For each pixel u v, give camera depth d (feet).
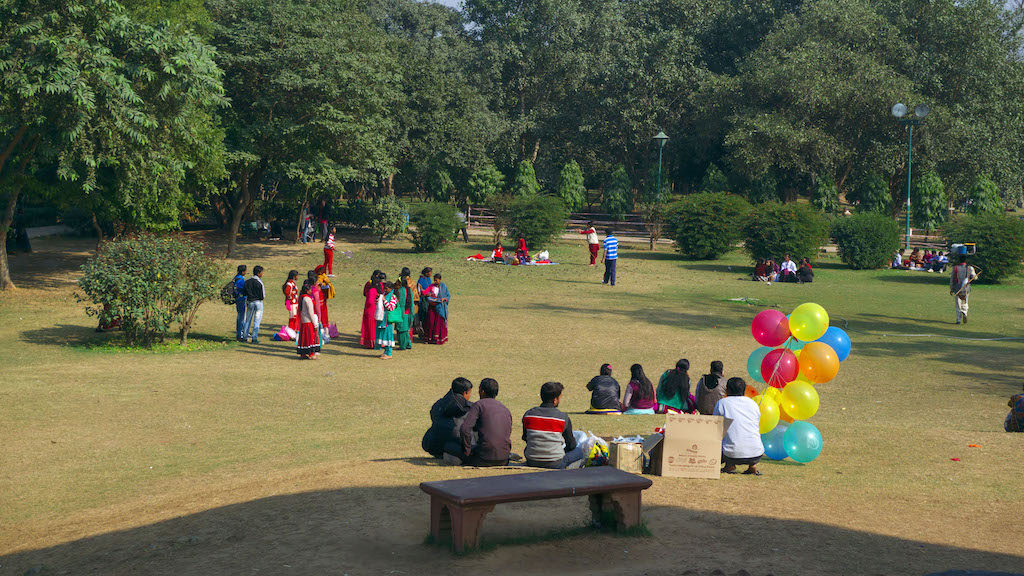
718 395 34.35
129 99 71.82
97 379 46.62
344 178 121.29
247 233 144.05
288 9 114.01
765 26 200.54
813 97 155.22
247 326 60.90
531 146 211.61
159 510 23.36
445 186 170.30
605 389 38.01
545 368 52.70
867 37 164.86
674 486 24.23
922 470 26.45
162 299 56.80
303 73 112.37
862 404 42.09
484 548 17.98
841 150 157.89
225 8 115.03
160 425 36.78
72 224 135.13
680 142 197.57
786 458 28.48
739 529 19.76
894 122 156.25
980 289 99.19
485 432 26.43
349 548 18.08
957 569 16.34
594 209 208.23
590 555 17.65
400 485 23.85
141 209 90.07
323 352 57.41
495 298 85.66
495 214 134.00
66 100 70.74
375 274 57.72
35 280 89.97
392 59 131.54
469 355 56.95
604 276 97.50
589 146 201.98
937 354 58.44
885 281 105.19
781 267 103.96
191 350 57.00
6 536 22.15
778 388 29.19
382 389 45.75
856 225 115.55
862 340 64.54
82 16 71.05
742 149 158.81
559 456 25.94
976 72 160.04
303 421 37.91
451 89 170.30
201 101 84.28
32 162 83.61
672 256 128.67
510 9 198.18
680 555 17.69
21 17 69.21
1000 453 28.94
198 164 98.78
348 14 131.54
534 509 21.61
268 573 16.57
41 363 51.06
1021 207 284.61
